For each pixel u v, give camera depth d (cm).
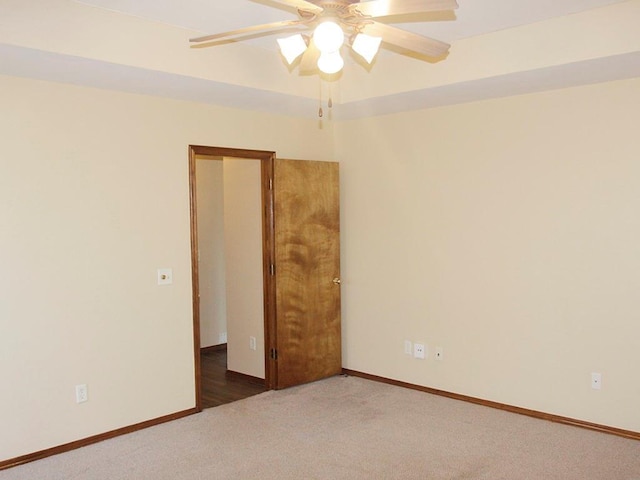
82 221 358
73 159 353
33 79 335
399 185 471
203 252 620
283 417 411
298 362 484
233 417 412
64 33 288
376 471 322
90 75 331
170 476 320
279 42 250
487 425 389
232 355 525
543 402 401
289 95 400
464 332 439
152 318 396
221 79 358
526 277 404
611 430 371
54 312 348
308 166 481
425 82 381
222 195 638
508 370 417
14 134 329
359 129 496
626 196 359
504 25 334
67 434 355
